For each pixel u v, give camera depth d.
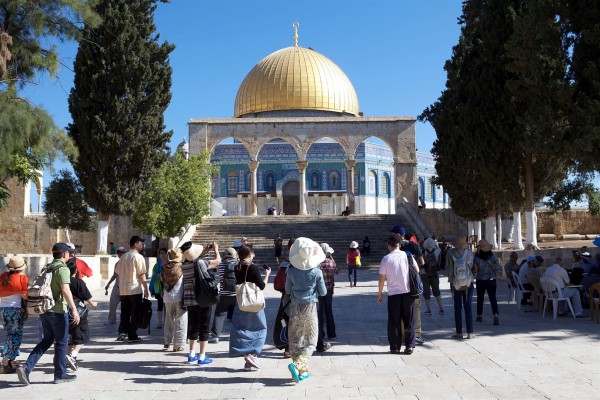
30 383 7.98
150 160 27.12
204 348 9.11
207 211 32.16
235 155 58.09
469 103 25.42
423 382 7.69
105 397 7.24
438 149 31.34
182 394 7.32
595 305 12.83
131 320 11.12
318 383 7.74
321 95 52.62
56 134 15.77
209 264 9.21
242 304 8.45
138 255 11.29
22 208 37.19
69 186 30.69
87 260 20.98
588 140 17.14
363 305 16.52
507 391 7.16
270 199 57.38
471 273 10.90
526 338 10.74
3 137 14.55
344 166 57.72
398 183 40.34
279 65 53.19
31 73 17.50
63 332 8.00
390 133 40.81
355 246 21.97
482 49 25.53
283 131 40.88
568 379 7.70
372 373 8.27
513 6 23.91
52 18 17.41
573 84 18.11
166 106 27.92
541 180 25.53
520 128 23.31
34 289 7.99
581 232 40.50
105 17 26.06
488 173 25.11
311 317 8.09
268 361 9.28
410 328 9.61
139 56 26.55
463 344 10.31
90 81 26.03
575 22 18.64
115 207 26.89
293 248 8.26
